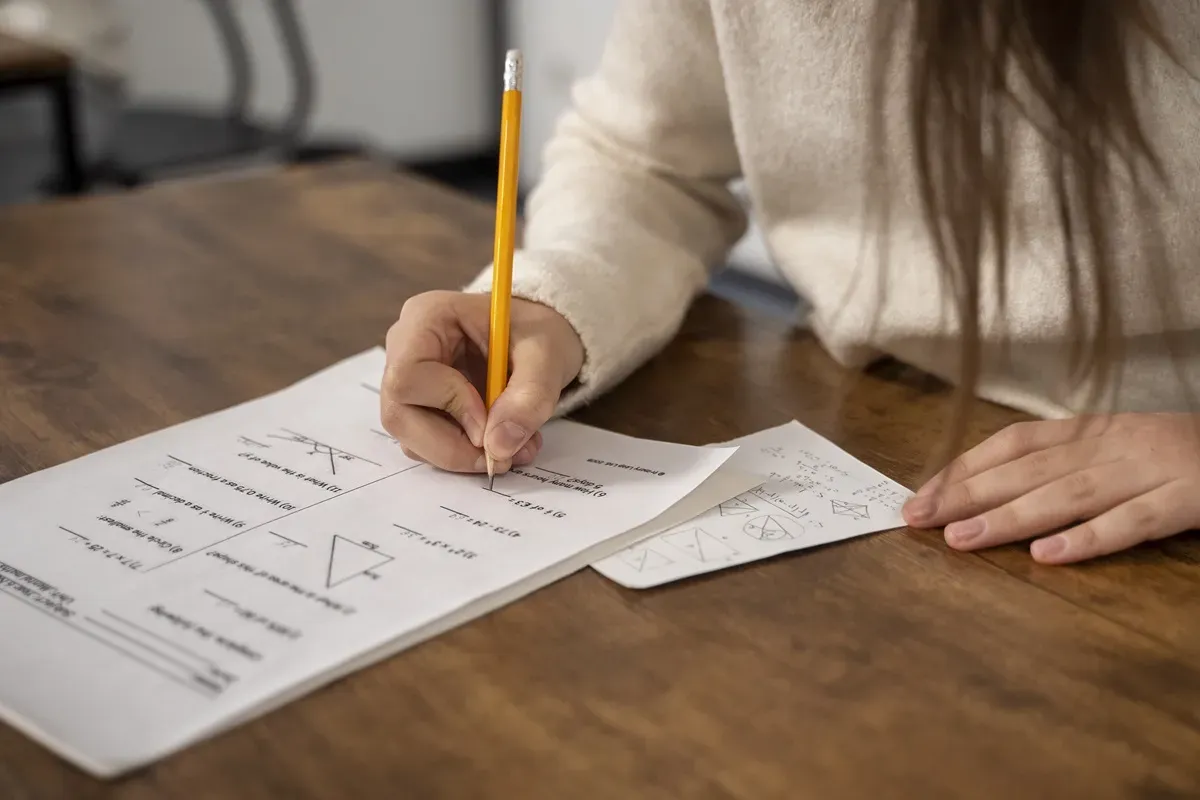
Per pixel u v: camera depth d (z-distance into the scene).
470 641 0.49
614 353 0.70
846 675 0.48
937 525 0.58
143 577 0.52
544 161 0.94
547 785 0.42
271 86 3.00
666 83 0.84
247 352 0.77
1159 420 0.62
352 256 0.93
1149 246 0.67
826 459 0.65
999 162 0.58
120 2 2.73
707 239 0.88
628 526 0.57
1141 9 0.56
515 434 0.60
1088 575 0.55
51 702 0.44
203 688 0.45
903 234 0.76
